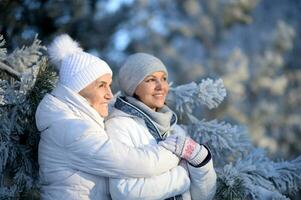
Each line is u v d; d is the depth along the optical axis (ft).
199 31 40.57
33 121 10.29
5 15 17.01
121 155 9.29
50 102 9.63
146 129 10.43
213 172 10.13
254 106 35.99
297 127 36.40
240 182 10.68
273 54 38.37
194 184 10.10
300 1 43.62
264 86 36.81
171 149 9.87
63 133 9.32
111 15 26.11
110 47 26.48
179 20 40.93
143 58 10.85
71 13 19.66
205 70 38.32
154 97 10.87
